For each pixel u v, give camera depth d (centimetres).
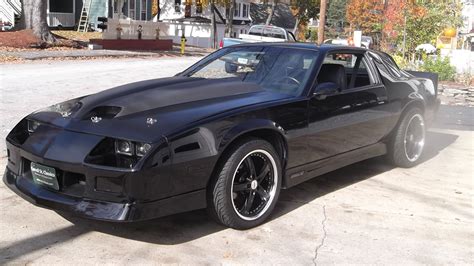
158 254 374
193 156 375
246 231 422
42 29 2245
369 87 560
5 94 1016
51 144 382
